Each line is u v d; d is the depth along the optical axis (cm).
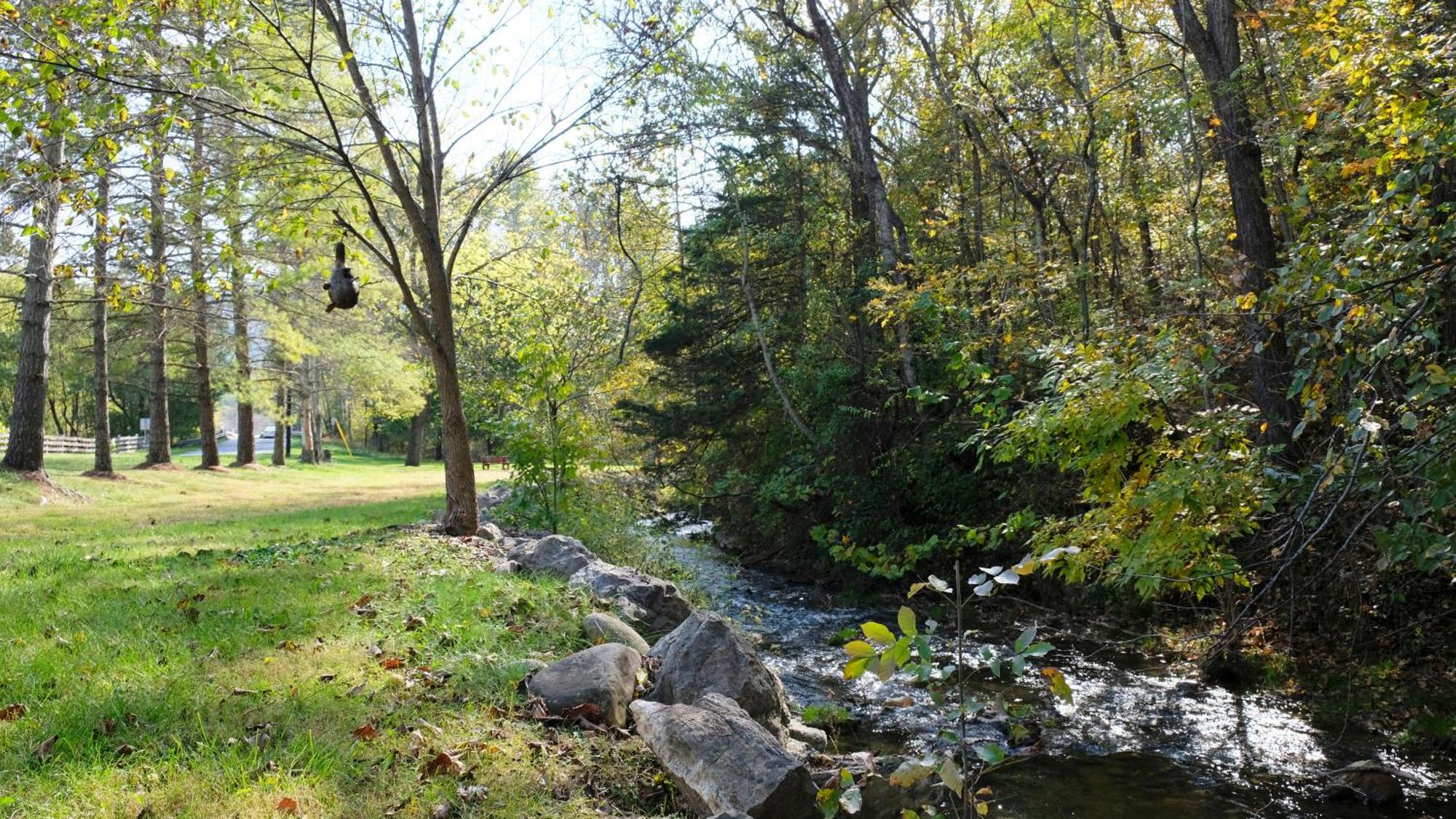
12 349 3697
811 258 1967
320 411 4753
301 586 735
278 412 3203
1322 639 865
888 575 1255
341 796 372
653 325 2150
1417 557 442
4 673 480
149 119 904
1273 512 658
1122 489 657
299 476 3105
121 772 372
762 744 441
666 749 446
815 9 1662
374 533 1131
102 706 437
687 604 887
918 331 1490
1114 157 1494
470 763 417
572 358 1642
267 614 638
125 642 549
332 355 2719
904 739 686
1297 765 646
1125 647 1002
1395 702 742
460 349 1898
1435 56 557
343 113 1270
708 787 412
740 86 1714
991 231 1630
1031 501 1262
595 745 472
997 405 789
